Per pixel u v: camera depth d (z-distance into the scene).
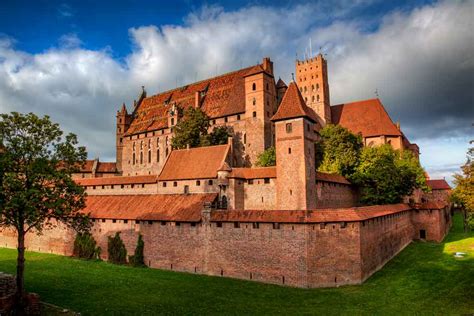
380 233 58.75
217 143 96.00
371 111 120.12
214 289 47.56
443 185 136.12
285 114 65.62
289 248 49.16
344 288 47.09
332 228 49.12
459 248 69.81
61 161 43.34
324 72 134.88
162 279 52.69
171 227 59.69
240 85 109.06
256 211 53.09
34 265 62.12
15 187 38.69
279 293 45.62
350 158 86.50
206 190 71.25
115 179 86.00
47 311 38.75
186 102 121.44
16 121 40.00
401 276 51.94
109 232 66.88
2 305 37.59
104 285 49.53
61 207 42.25
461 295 42.91
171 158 79.88
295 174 63.88
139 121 133.75
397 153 98.88
